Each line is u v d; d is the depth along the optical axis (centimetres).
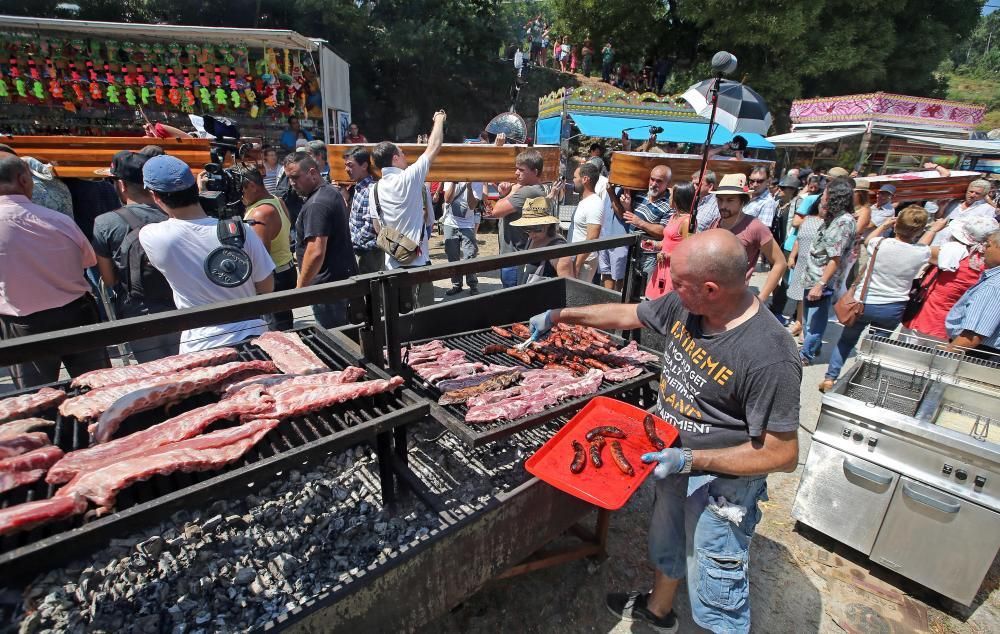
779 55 2084
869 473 275
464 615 257
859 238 627
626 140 1152
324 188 383
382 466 218
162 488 151
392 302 205
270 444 175
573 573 288
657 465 192
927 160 1605
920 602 278
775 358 178
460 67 2152
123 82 733
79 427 188
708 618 219
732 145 1293
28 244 278
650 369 294
